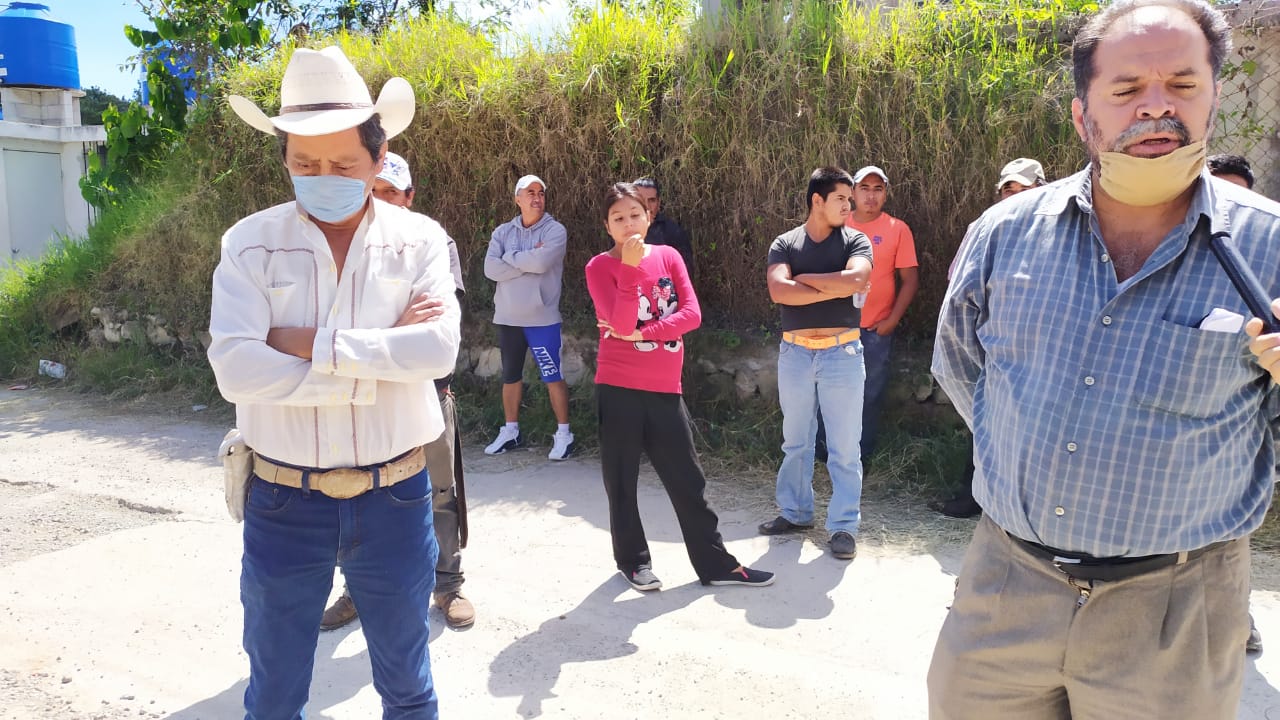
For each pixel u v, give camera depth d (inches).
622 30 255.9
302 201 82.0
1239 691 64.9
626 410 148.3
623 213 147.1
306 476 82.8
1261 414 63.6
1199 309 59.8
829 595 151.4
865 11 226.8
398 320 87.4
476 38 293.0
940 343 75.2
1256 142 197.2
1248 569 65.0
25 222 522.6
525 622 143.4
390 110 89.3
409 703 89.5
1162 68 59.2
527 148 269.9
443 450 137.4
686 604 149.2
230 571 165.2
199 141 346.0
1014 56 209.8
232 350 80.0
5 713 116.8
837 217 162.9
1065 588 65.4
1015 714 70.1
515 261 234.1
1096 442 62.1
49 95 559.5
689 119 240.2
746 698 119.5
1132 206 63.4
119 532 187.2
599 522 190.9
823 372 166.9
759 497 202.7
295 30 388.5
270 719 86.3
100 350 359.6
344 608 142.8
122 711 118.4
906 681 123.0
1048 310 65.0
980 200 212.7
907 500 197.0
